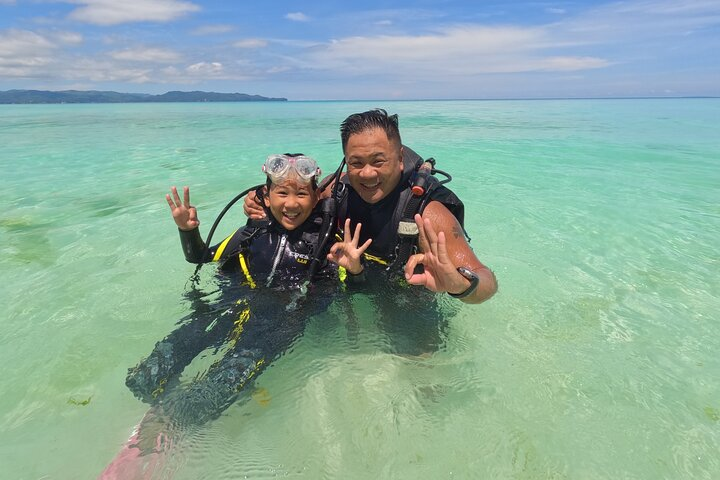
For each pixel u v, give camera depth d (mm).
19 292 1521
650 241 2023
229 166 3949
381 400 1027
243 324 1175
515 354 1204
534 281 1624
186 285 1559
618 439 920
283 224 1299
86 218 2348
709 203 2643
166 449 879
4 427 954
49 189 3027
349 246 1122
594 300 1493
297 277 1292
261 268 1318
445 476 840
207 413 960
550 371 1135
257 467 850
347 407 1004
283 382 1071
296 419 968
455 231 1152
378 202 1231
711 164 4008
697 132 6906
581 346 1241
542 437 926
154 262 1769
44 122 9445
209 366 1081
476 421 970
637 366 1154
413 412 994
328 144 5590
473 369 1140
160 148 5105
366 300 1342
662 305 1461
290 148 5168
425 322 1320
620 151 4820
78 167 3875
